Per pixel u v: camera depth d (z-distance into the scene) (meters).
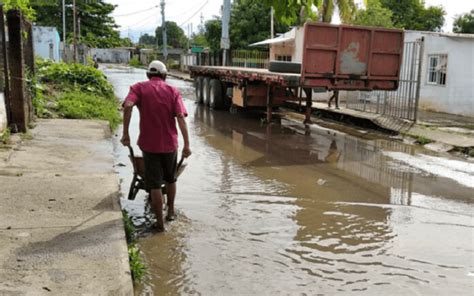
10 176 6.72
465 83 16.95
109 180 6.76
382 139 12.78
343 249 5.41
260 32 35.97
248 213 6.48
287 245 5.46
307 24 12.50
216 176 8.38
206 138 12.27
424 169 9.38
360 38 13.04
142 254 5.07
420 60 13.84
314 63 12.80
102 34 54.47
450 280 4.75
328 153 10.74
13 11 9.37
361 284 4.60
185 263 4.90
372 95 17.33
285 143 11.83
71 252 4.38
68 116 13.11
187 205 6.70
